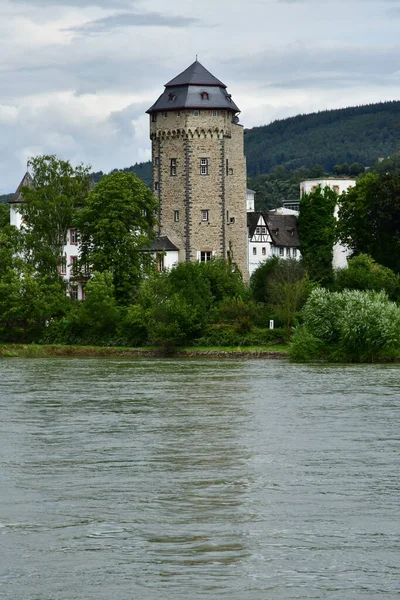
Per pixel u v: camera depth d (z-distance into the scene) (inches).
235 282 5300.2
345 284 4990.2
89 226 5570.9
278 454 1624.0
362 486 1373.0
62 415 2146.9
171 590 966.4
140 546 1101.7
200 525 1183.6
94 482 1411.2
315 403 2351.1
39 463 1553.9
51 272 5723.4
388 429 1895.9
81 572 1018.1
